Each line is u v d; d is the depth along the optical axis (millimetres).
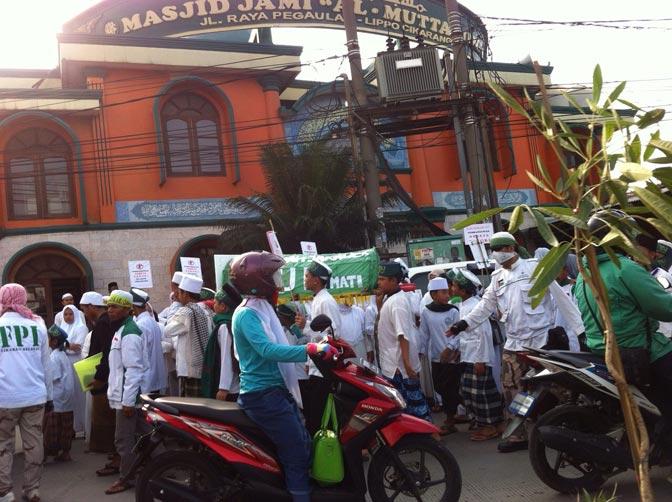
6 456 5480
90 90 17734
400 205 20906
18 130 17531
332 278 7359
